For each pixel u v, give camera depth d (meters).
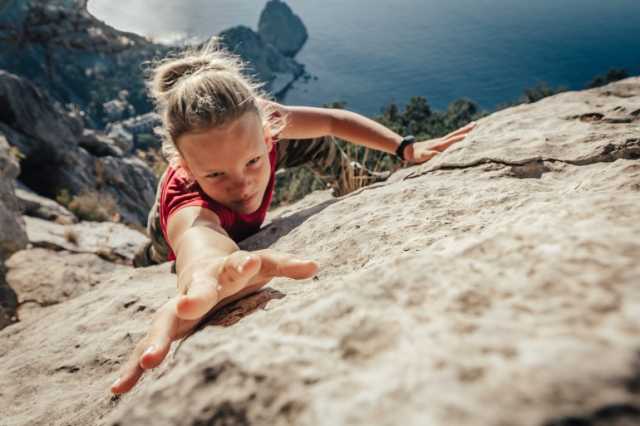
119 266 8.09
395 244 1.23
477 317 0.45
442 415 0.34
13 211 7.51
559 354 0.36
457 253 0.58
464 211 1.34
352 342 0.48
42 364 1.55
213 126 1.44
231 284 1.04
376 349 0.46
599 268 0.46
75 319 1.84
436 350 0.42
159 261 2.82
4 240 6.81
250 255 1.04
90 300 1.97
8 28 70.31
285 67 180.00
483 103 180.50
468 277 0.52
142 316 1.67
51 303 5.77
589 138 1.59
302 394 0.44
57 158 14.69
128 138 75.69
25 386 1.47
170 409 0.48
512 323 0.42
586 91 2.33
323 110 2.34
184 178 1.77
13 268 6.37
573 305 0.42
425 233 1.25
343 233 1.44
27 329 2.02
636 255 0.46
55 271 6.33
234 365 0.51
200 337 0.83
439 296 0.50
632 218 0.56
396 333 0.46
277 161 2.31
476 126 2.14
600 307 0.40
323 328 0.52
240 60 1.85
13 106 14.00
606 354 0.34
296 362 0.48
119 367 1.43
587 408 0.31
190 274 1.17
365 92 180.75
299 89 171.50
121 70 92.06
